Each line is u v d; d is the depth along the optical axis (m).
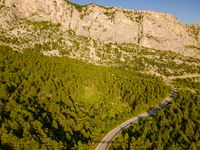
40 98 171.62
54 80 197.12
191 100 196.88
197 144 142.62
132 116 183.50
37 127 137.12
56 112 165.75
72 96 193.25
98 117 172.25
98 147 148.75
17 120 136.25
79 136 151.62
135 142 144.38
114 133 163.00
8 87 170.00
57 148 129.25
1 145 117.69
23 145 121.44
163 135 151.00
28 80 184.88
